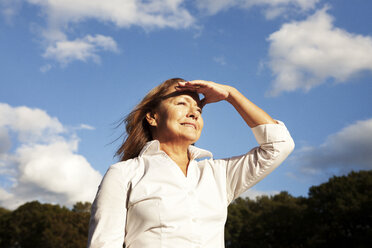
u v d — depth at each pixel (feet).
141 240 5.70
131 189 6.04
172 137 7.12
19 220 232.12
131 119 8.02
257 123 7.09
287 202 190.60
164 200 5.83
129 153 7.90
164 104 7.36
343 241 141.08
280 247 159.84
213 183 6.71
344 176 157.79
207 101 7.62
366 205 136.87
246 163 6.98
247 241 173.37
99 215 5.69
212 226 6.16
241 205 203.21
